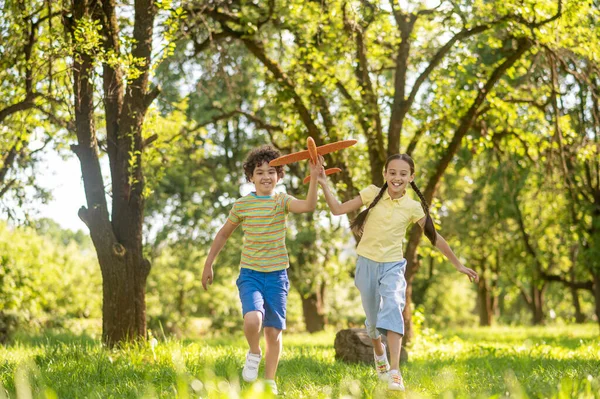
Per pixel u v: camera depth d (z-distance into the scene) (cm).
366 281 578
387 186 586
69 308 3884
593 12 1274
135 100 1005
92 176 973
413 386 535
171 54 995
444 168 1459
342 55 1317
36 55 1152
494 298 4044
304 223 2614
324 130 1485
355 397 455
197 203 2647
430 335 1564
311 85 1342
